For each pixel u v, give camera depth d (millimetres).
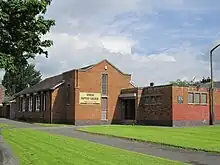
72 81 48031
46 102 51250
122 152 16562
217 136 25625
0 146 18906
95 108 48156
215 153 16984
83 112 47125
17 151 16703
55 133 29297
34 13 11797
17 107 67438
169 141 21953
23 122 51969
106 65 49750
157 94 42625
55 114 49312
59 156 14852
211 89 43969
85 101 47500
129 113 48719
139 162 13312
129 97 47531
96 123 47906
